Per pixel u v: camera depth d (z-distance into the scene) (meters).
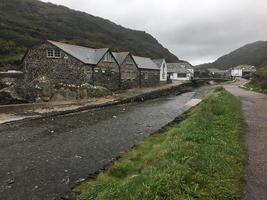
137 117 30.97
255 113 23.83
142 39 193.00
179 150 11.93
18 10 137.12
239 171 10.38
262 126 18.30
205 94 61.72
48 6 168.75
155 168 10.19
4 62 73.12
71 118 29.94
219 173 9.98
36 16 137.88
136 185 9.11
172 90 66.50
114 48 115.19
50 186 12.45
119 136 21.66
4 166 15.04
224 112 22.56
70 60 51.94
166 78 93.50
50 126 25.67
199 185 9.02
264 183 9.60
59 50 52.47
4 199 11.30
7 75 53.25
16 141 20.38
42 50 53.88
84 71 51.56
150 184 8.73
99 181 11.81
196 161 10.63
